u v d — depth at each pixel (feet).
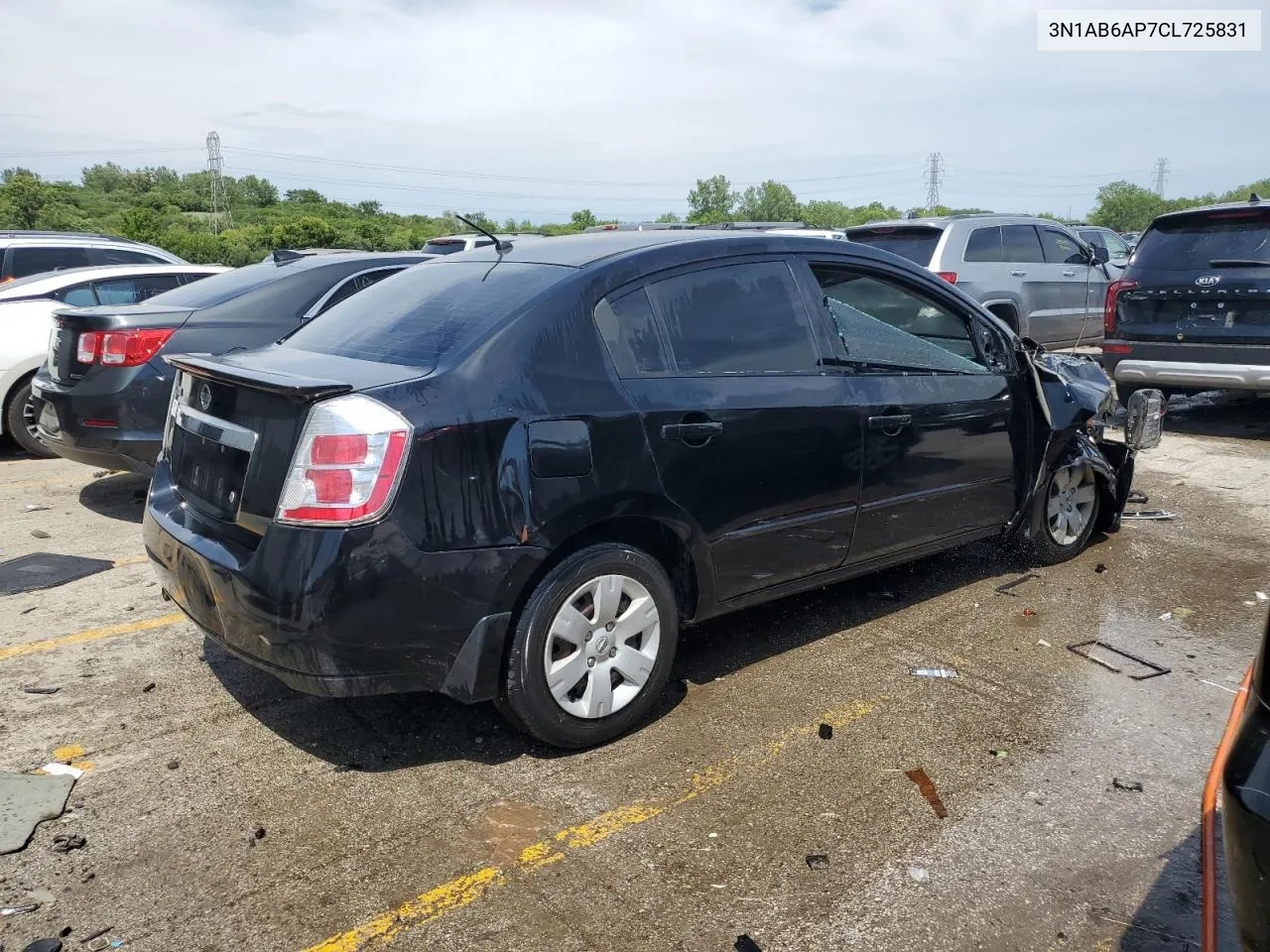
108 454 19.44
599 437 10.82
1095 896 8.95
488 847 9.64
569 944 8.35
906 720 12.18
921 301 14.93
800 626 15.14
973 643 14.51
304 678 9.96
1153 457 26.86
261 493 10.05
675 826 9.99
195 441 11.37
